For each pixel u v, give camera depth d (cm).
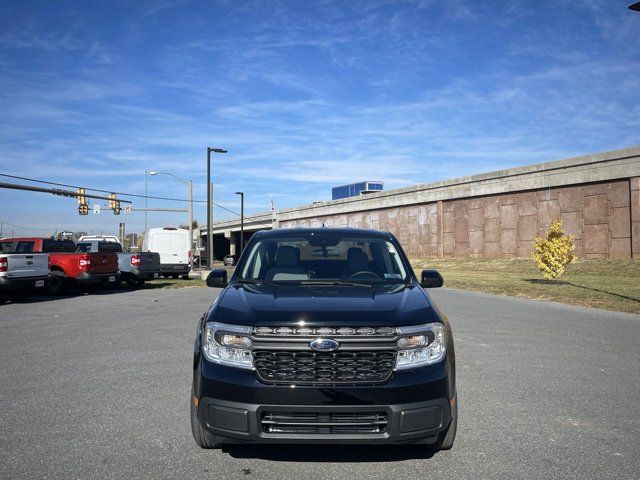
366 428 362
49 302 1550
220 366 377
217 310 407
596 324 1069
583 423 485
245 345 372
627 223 2841
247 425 358
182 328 1025
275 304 404
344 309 390
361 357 367
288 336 368
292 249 531
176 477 374
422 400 364
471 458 408
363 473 381
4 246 1806
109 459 404
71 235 3350
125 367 700
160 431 464
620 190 2878
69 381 630
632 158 2795
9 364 720
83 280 1747
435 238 4184
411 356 373
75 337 930
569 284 1984
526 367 699
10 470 384
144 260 2225
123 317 1194
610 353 787
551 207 3256
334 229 576
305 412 358
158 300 1598
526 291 1734
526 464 396
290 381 362
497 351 800
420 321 386
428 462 400
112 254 1906
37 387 604
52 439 445
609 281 2131
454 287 2022
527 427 475
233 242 8838
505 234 3578
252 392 360
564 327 1028
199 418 379
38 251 1848
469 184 3822
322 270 519
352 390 357
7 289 1494
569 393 580
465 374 661
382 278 501
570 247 2141
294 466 394
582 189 3075
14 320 1156
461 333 959
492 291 1809
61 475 375
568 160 3125
